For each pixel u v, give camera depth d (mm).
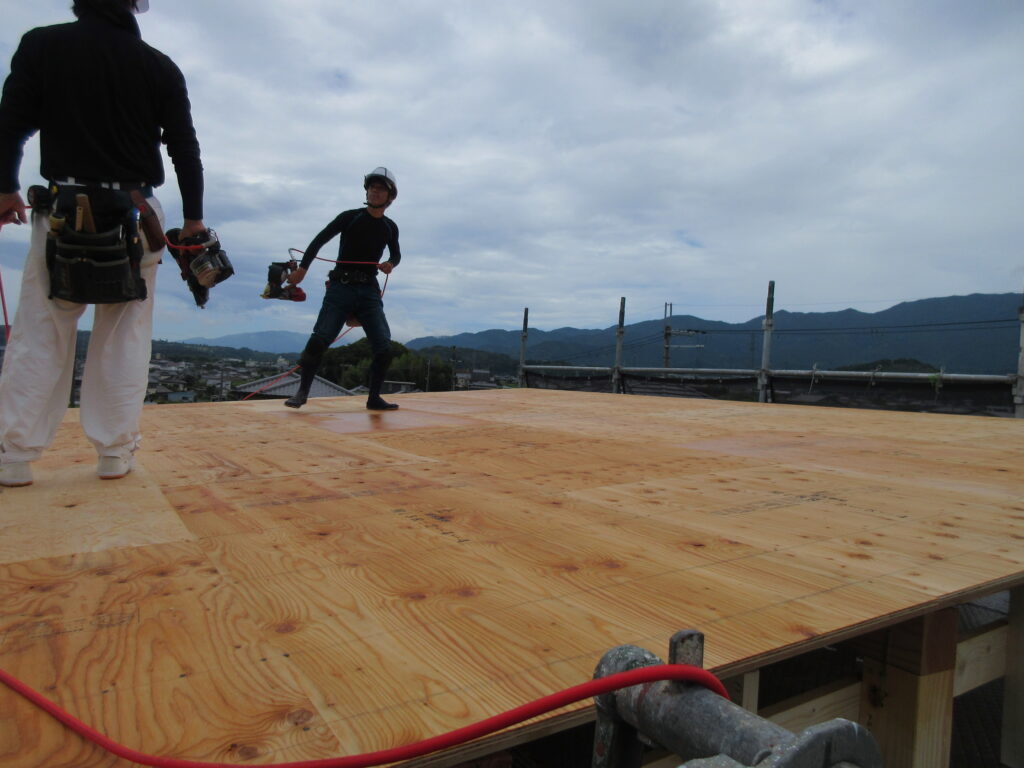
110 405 2105
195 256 2158
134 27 1935
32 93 1793
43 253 1866
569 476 2328
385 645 989
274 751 726
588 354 30078
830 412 5094
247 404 4863
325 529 1607
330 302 4359
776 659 1003
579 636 1032
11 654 945
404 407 4969
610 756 795
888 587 1273
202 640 996
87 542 1480
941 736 1529
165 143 2078
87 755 716
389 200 4199
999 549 1533
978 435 3680
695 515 1805
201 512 1754
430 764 748
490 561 1387
